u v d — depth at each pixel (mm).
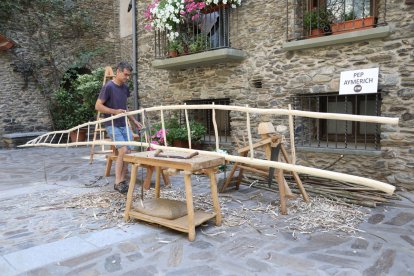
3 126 9367
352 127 5086
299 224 2939
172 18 5727
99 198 3738
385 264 2209
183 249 2469
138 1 7184
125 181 4000
